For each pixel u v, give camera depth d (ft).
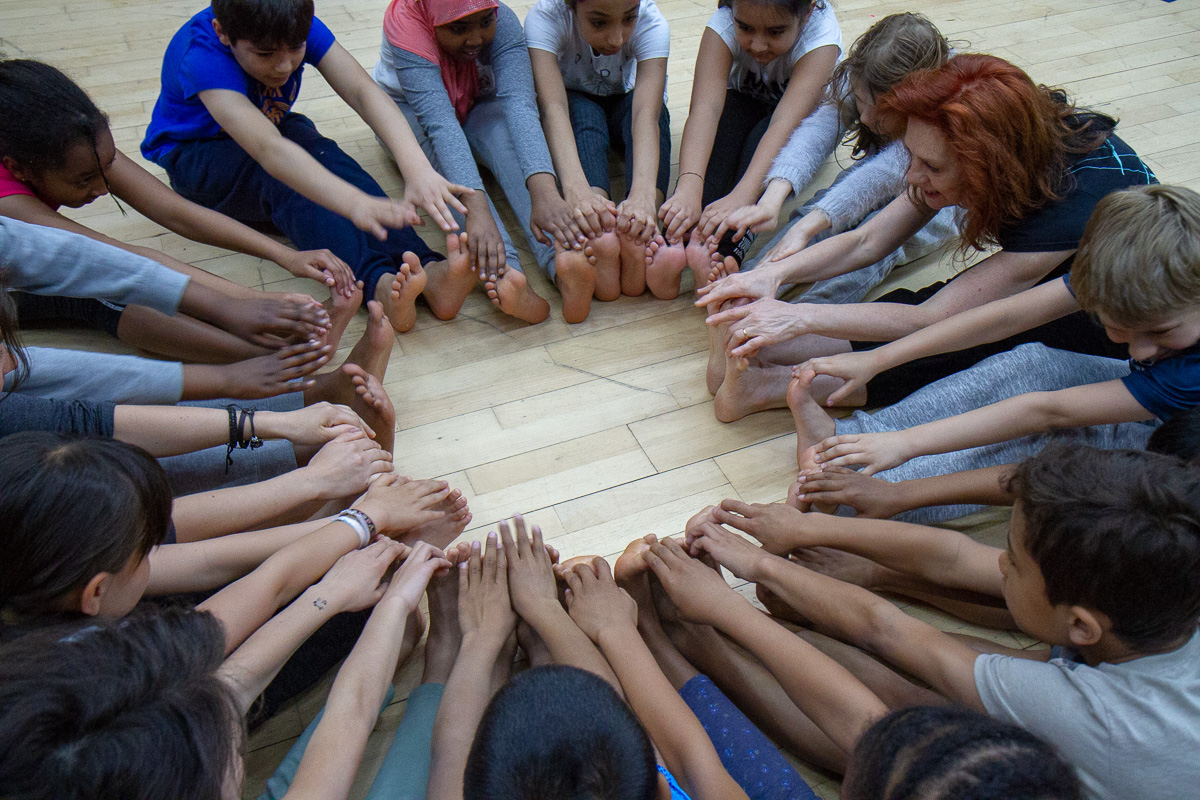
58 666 2.36
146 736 2.30
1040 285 5.14
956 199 4.95
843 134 6.80
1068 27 9.77
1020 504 3.40
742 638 4.08
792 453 5.68
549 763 2.41
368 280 6.21
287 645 3.80
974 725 2.48
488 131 7.10
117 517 3.12
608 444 5.72
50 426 4.17
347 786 3.46
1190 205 3.85
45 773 2.18
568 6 6.52
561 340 6.47
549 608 4.29
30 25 9.55
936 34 5.57
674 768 3.59
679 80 9.00
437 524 4.86
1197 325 4.03
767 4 6.04
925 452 4.84
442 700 3.90
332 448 4.74
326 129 8.30
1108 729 3.19
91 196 5.42
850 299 6.44
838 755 3.99
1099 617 3.19
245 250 6.03
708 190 6.91
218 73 5.86
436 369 6.20
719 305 5.84
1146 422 5.15
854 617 4.12
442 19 6.32
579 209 6.30
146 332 5.69
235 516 4.44
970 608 4.64
